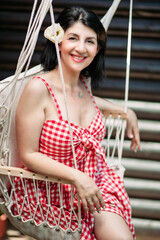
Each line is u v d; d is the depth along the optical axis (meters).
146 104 3.90
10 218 2.08
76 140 2.08
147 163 3.83
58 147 2.06
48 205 2.02
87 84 2.44
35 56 3.88
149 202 3.81
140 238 3.71
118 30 3.94
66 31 2.11
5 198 2.04
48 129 2.06
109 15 2.47
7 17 3.94
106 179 2.30
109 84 3.92
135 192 3.81
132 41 3.94
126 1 3.92
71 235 2.01
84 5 3.93
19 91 2.17
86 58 2.14
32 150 2.02
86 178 1.92
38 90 2.04
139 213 3.79
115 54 3.94
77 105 2.22
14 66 3.93
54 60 2.26
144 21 3.95
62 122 2.07
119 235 2.02
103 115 2.55
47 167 1.96
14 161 2.19
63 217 2.06
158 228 3.77
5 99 2.00
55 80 2.18
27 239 3.51
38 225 2.03
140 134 3.86
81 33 2.09
